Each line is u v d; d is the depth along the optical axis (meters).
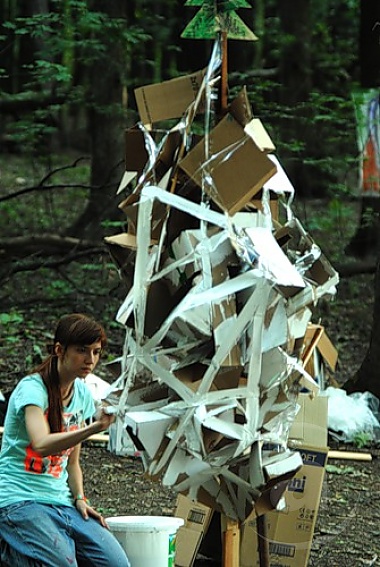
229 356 8.51
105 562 8.54
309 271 9.09
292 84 31.00
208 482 9.03
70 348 8.41
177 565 10.34
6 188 38.28
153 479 8.87
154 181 8.92
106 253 24.27
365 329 24.88
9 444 8.52
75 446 8.64
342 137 27.92
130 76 30.77
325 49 32.22
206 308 8.55
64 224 33.06
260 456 8.66
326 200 33.34
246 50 32.97
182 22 30.69
